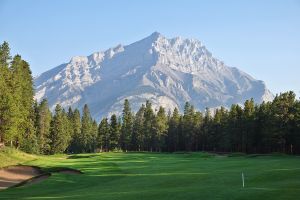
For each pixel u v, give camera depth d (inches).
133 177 1840.6
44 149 5502.0
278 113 4239.7
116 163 2778.1
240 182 1407.5
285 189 1135.6
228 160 2915.8
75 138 7263.8
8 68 3472.0
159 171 2071.9
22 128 3818.9
